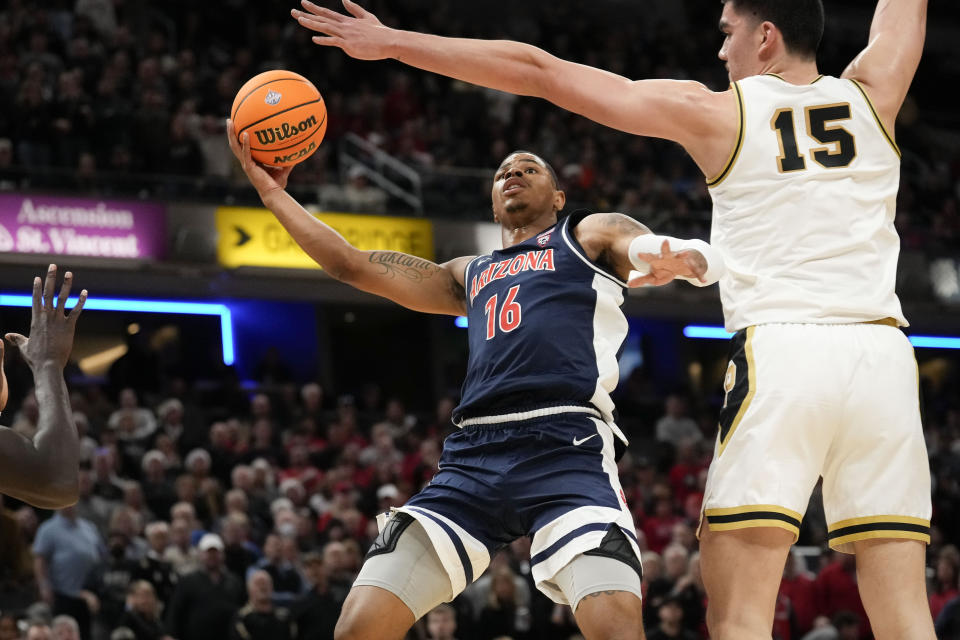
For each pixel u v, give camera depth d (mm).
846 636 15633
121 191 23297
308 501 18469
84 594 14258
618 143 30594
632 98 5203
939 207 32094
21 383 21734
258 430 20344
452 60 5309
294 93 6340
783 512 4891
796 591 16828
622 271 5895
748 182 5156
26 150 22812
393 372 29453
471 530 5766
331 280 25906
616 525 5492
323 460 20234
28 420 17547
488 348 5895
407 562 5734
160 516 16766
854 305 4996
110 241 23125
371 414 23703
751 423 4988
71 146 23234
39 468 4699
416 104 29062
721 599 4988
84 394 21094
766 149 5137
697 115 5172
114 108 23969
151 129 23797
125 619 13469
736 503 4961
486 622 14891
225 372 26047
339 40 5371
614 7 37000
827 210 5066
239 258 24344
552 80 5273
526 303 5855
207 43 28781
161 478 17266
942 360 31875
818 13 5426
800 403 4926
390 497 18000
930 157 34812
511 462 5711
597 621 5273
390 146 27406
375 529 17109
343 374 29172
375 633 5637
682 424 25266
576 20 34750
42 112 23062
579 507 5527
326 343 28641
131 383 23547
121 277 23547
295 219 6441
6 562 14086
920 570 4957
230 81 26516
